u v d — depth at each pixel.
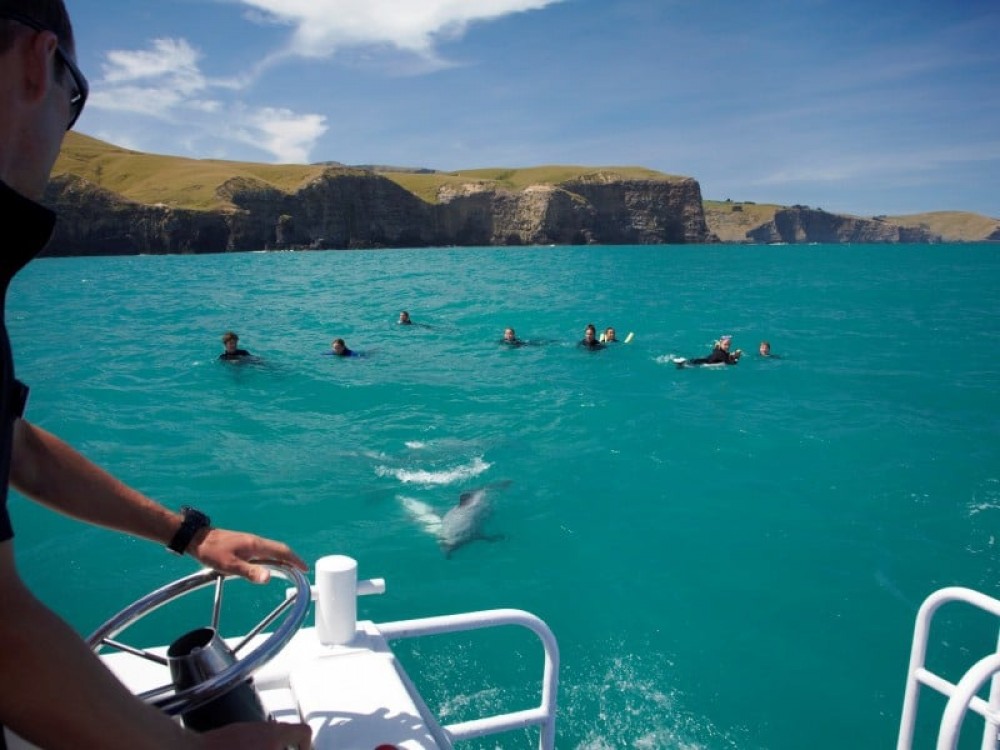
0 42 0.98
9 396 0.88
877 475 9.57
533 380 15.72
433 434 11.45
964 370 17.30
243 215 110.81
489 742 4.66
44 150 1.06
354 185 128.38
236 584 6.45
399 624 2.10
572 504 8.55
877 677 5.40
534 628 2.24
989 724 2.48
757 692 5.23
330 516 8.20
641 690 5.22
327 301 33.28
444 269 60.34
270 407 13.09
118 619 1.63
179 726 1.04
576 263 72.69
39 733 0.89
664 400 13.86
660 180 179.12
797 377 16.25
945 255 107.44
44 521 7.62
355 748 1.59
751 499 8.73
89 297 34.22
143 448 10.45
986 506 8.48
